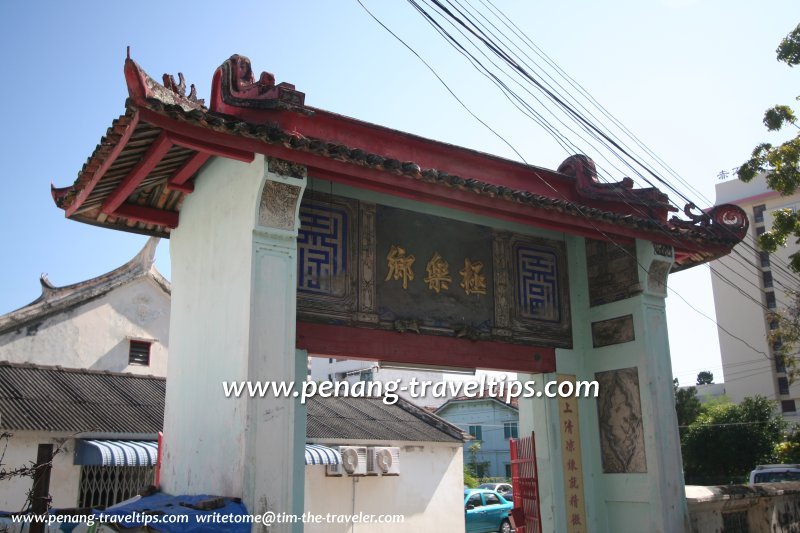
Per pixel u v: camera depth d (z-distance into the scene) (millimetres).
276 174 7434
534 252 10648
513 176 10477
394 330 8984
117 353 20641
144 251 21531
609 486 10078
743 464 33375
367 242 9062
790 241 42375
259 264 7387
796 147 12836
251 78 8203
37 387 16062
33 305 19531
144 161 7719
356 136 9148
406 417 21438
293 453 7207
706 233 10516
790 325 19000
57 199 9148
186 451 8305
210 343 8062
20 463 13812
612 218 9547
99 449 14164
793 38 12703
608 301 10602
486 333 9789
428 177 8148
